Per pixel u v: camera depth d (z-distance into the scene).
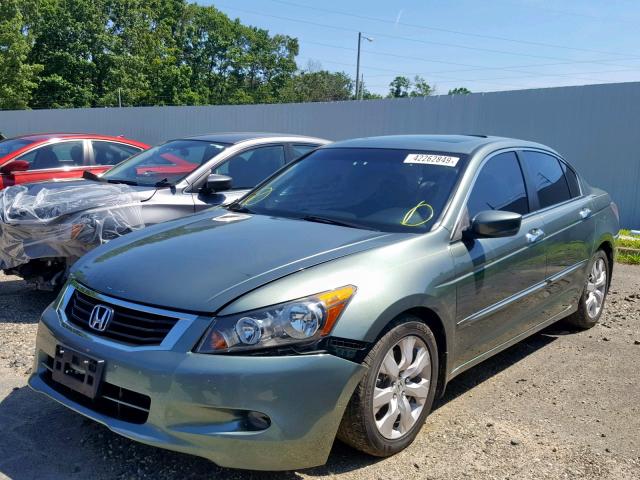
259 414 2.79
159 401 2.78
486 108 12.30
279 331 2.83
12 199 5.58
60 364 3.19
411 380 3.39
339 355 2.92
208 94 59.56
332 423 2.92
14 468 3.15
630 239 9.93
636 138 10.78
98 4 40.28
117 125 19.55
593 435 3.67
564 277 4.89
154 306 2.96
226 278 3.05
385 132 13.75
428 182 4.06
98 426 3.59
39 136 9.15
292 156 6.93
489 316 3.95
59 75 39.06
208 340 2.81
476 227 3.72
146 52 42.91
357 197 4.13
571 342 5.36
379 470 3.20
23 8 37.31
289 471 3.15
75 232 5.22
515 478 3.18
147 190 5.79
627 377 4.58
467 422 3.79
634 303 6.66
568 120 11.41
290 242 3.47
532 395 4.23
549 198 4.90
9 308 5.80
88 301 3.24
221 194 6.12
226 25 62.22
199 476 3.11
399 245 3.43
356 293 3.05
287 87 67.94
